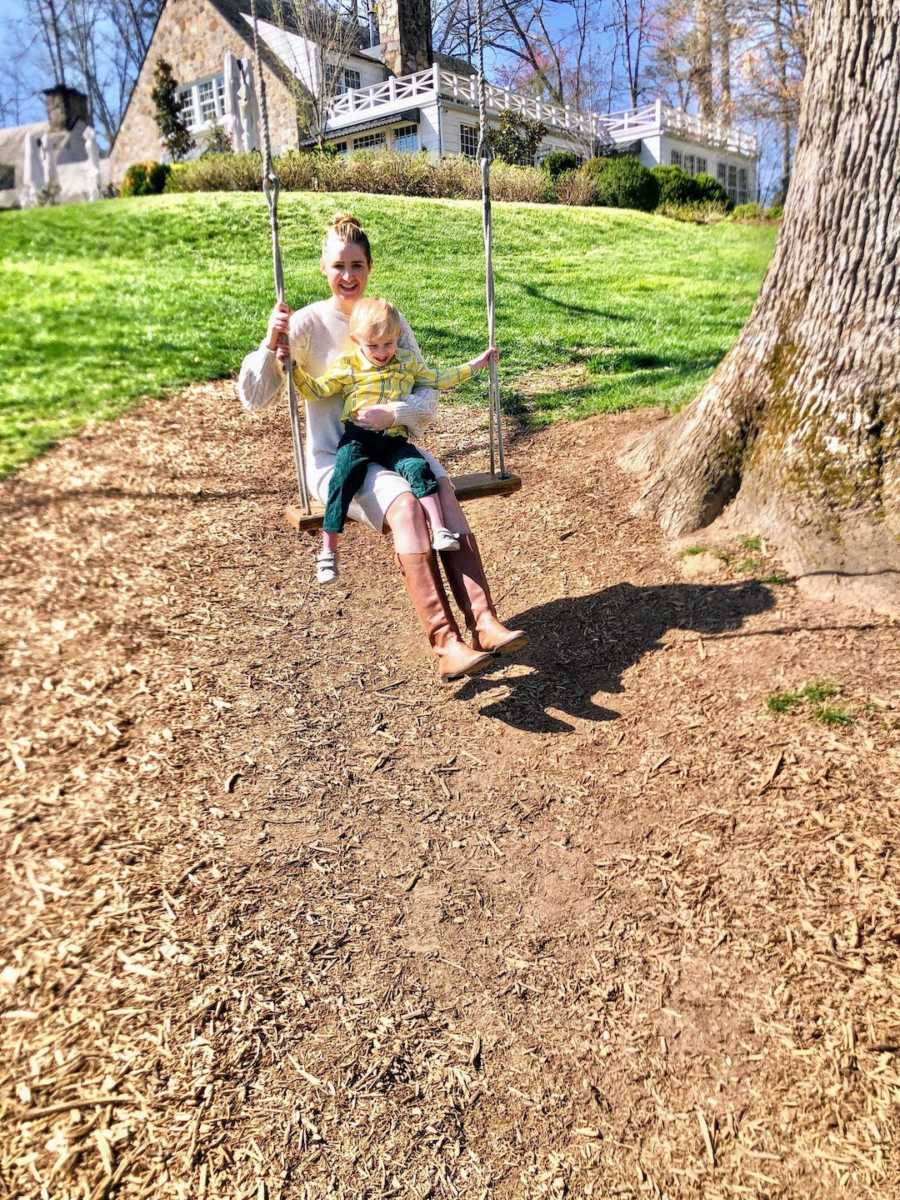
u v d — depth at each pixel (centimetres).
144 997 258
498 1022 262
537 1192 222
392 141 2495
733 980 268
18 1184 213
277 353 350
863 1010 253
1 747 351
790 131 3431
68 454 635
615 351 891
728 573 435
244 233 1340
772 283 460
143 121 2717
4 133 3177
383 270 1230
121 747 356
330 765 360
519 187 2053
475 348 905
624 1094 244
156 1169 219
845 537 411
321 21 2372
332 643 445
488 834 328
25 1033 246
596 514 523
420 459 359
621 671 402
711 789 331
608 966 277
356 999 265
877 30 393
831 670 363
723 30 3300
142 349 855
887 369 410
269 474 630
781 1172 223
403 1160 227
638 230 1770
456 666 345
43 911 281
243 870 304
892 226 403
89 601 459
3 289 1016
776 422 450
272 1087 239
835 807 310
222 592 480
